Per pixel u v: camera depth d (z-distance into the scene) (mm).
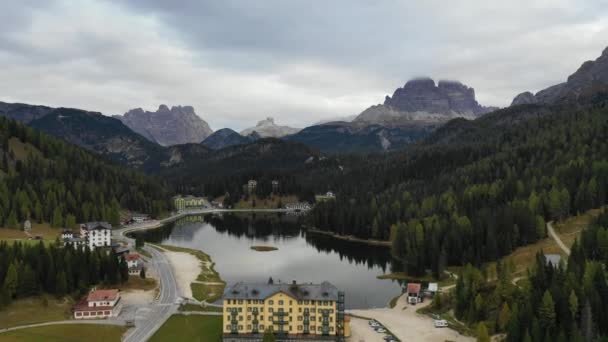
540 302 134000
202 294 190875
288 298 140000
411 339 142625
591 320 121438
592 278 139625
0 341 135625
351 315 166375
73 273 183000
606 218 192500
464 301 159000
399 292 198875
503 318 139750
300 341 139625
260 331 140375
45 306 164625
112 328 149125
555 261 180125
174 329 149750
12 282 164500
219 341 140750
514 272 183250
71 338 140000
